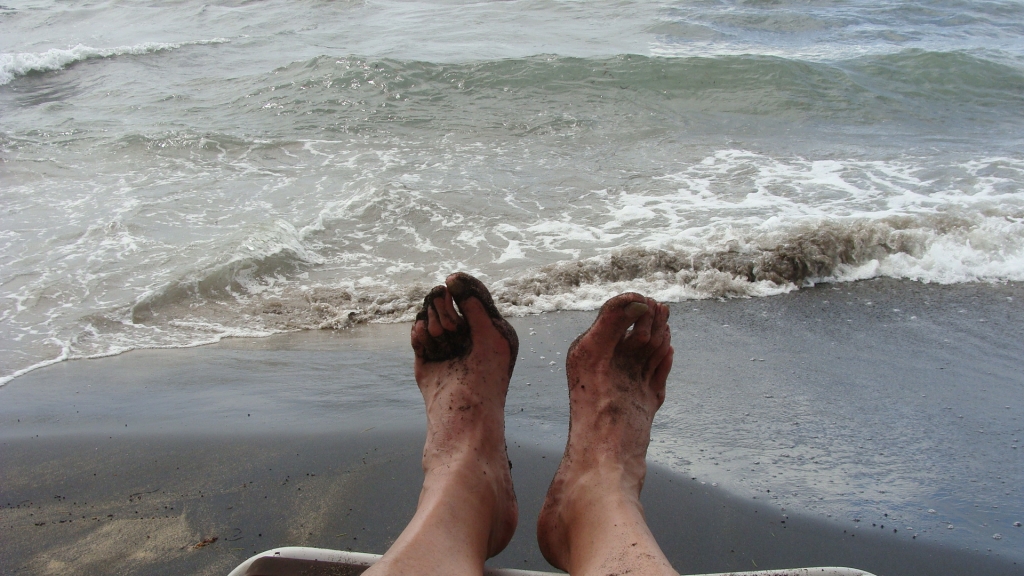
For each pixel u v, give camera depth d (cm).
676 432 115
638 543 76
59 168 260
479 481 86
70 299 167
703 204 217
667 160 260
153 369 140
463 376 94
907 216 194
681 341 146
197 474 107
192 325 159
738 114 315
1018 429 115
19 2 654
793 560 93
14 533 97
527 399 125
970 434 114
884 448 111
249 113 323
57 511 101
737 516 99
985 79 349
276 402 126
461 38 451
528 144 280
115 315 161
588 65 350
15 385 135
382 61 354
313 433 116
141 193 235
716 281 173
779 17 495
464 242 198
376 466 108
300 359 143
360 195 227
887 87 344
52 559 93
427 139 287
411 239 201
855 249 186
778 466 108
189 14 570
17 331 153
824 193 222
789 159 257
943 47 425
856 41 445
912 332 147
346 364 140
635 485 88
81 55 421
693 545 95
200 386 133
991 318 152
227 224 209
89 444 115
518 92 335
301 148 279
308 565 75
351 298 171
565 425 118
